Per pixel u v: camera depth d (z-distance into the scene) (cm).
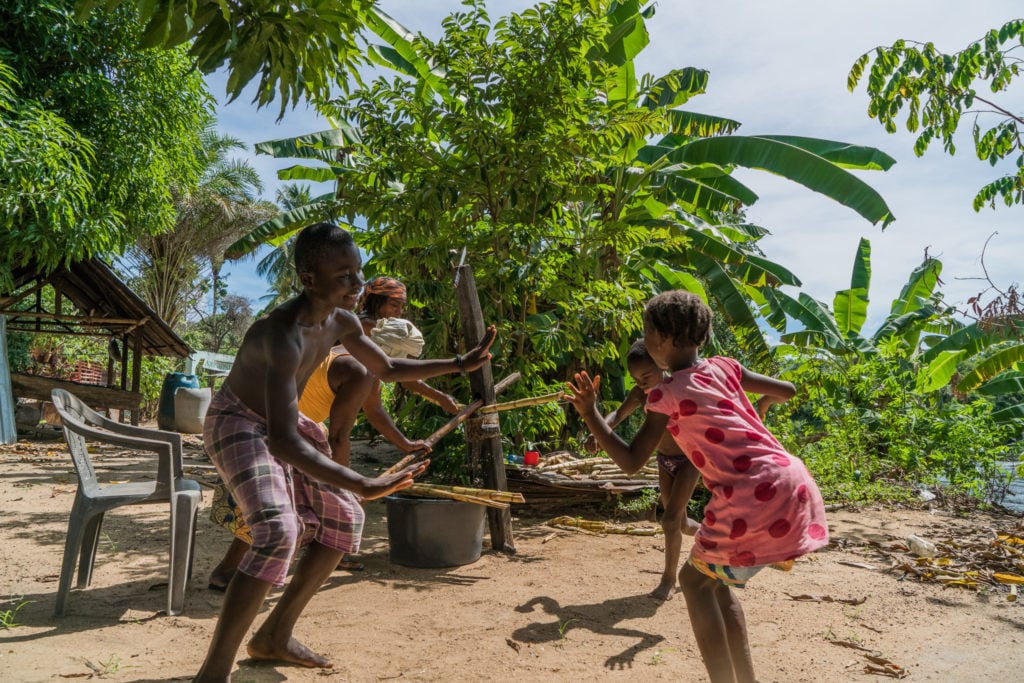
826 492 679
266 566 226
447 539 408
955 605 361
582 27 571
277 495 239
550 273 607
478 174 591
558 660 277
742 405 226
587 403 240
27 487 621
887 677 269
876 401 959
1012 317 730
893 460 798
